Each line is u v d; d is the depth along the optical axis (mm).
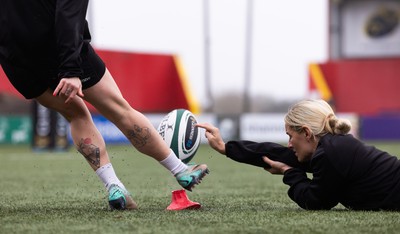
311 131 14234
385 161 14070
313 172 14219
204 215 13984
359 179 14000
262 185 24703
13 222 13047
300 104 14547
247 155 15203
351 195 14242
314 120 14234
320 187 14086
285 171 14969
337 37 124500
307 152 14484
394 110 103062
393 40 122562
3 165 38844
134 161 45188
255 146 15242
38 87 14555
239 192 21500
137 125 14945
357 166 13883
